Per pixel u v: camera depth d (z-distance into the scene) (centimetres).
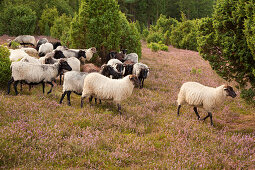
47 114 687
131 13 7238
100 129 652
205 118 786
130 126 680
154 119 769
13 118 632
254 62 713
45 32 2980
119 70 1142
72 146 527
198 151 559
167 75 1524
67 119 670
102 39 1485
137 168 474
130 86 757
